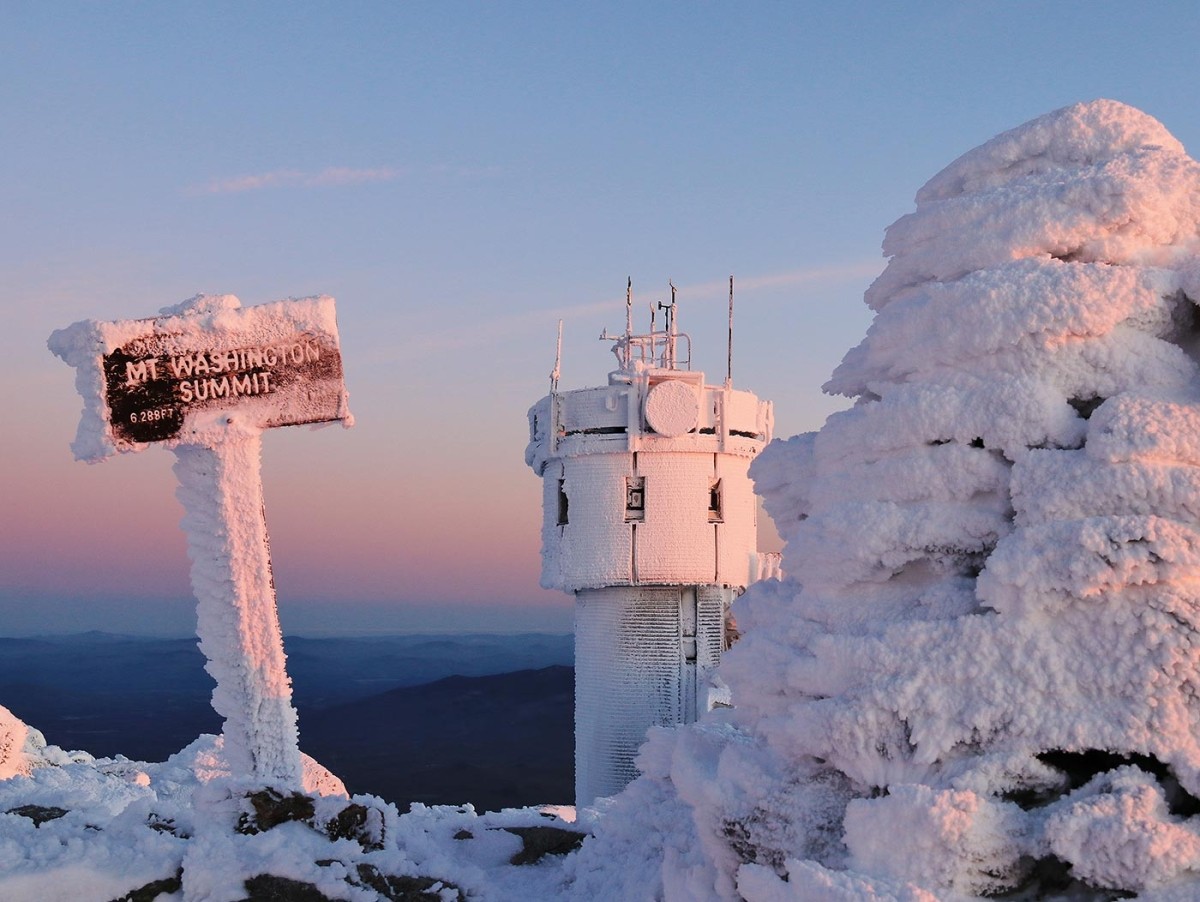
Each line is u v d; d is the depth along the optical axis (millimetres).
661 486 31688
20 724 19766
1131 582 9359
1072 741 9234
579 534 32188
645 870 13281
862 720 9938
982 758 9469
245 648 13859
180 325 13703
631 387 31922
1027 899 9094
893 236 12000
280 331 13859
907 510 10781
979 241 11195
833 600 11164
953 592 10531
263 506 14078
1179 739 9000
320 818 11883
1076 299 10336
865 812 9359
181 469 14016
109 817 11867
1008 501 10578
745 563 32344
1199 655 9086
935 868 8945
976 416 10578
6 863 10195
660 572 31578
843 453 11492
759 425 33281
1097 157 11414
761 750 11344
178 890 10609
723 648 32750
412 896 11539
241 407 13812
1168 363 10438
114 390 13633
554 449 32812
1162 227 10883
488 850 15727
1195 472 9453
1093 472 9734
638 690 32219
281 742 13859
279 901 10695
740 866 10484
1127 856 8375
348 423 13875
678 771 11594
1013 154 11695
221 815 11617
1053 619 9688
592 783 32625
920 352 11156
